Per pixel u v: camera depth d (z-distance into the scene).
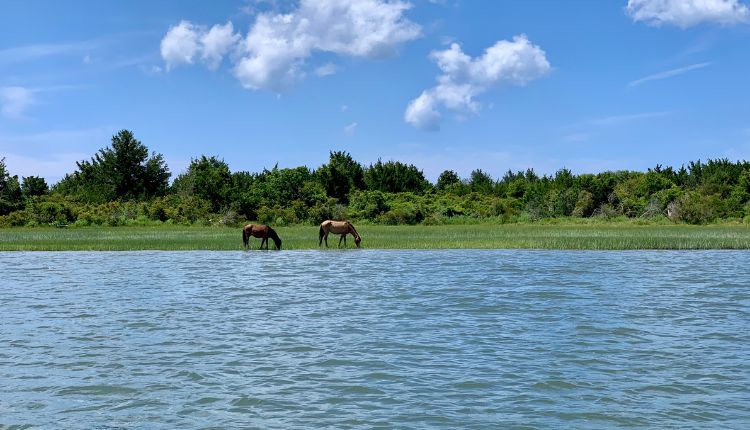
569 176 95.44
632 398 10.65
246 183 87.81
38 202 78.50
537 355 13.38
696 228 62.28
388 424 9.51
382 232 57.09
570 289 22.69
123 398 10.78
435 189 107.06
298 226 72.75
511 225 71.75
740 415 9.85
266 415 9.93
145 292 22.48
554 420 9.66
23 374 12.16
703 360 12.95
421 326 16.31
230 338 15.03
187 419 9.78
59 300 20.72
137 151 98.69
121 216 73.56
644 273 27.52
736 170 90.31
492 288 23.05
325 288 23.31
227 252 39.16
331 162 96.94
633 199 79.62
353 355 13.40
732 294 21.48
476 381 11.57
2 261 34.12
